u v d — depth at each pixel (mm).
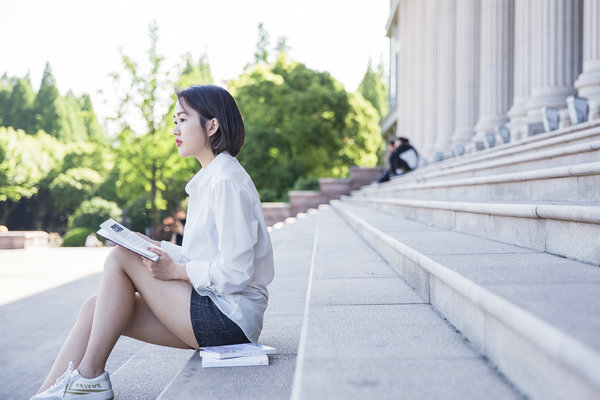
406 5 38688
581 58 14672
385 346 2689
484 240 5188
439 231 6473
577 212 3506
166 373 4289
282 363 3516
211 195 3445
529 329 1890
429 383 2139
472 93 22234
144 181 42656
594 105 10203
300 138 45906
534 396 1946
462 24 22438
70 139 91250
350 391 2057
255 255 3564
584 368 1474
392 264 5645
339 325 3160
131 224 52125
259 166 44562
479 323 2607
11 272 15320
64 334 8508
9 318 9539
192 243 3545
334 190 33750
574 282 2650
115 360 6172
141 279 3463
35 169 74375
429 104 27141
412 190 12891
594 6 11508
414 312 3518
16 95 90938
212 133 3611
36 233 26328
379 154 66875
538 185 6250
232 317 3457
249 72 47969
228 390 3055
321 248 7492
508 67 19297
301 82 47281
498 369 2305
